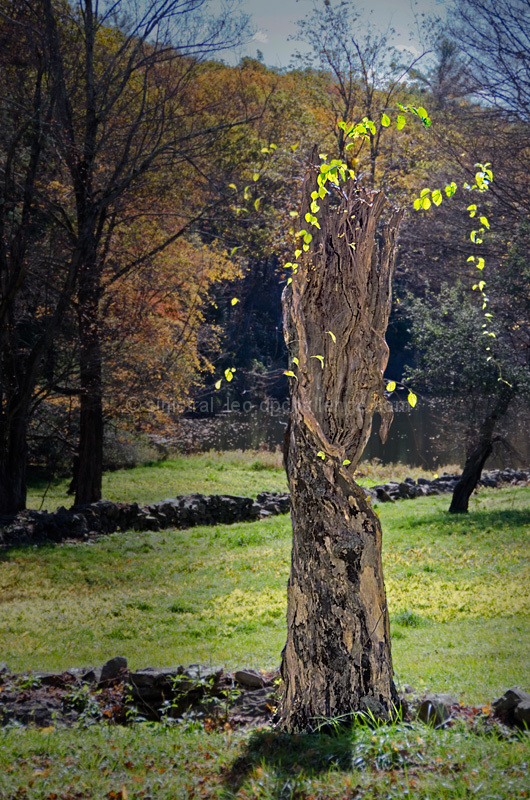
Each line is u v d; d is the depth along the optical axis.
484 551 16.61
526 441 22.41
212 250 33.75
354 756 5.43
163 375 25.77
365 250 6.63
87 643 11.12
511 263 21.14
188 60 24.20
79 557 17.78
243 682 7.70
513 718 6.23
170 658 9.88
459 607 12.22
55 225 23.81
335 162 6.16
